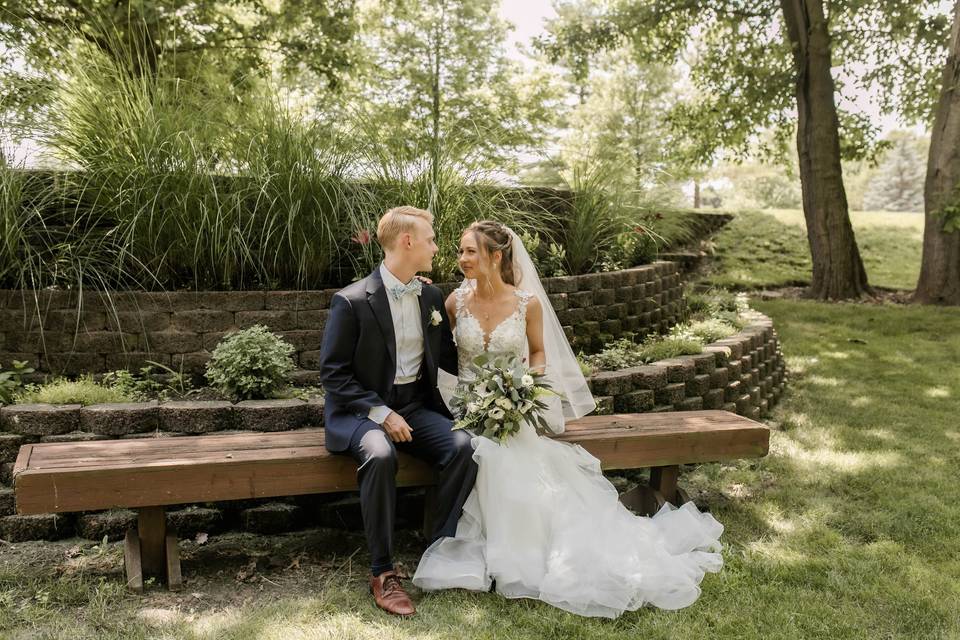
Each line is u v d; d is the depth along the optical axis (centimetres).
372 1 1453
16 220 382
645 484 346
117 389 353
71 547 299
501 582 266
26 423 313
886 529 325
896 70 1186
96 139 406
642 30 1268
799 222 1294
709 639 239
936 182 979
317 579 280
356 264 440
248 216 419
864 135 1224
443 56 1573
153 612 249
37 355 379
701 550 301
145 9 773
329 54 1012
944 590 270
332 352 287
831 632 242
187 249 410
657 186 692
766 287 1082
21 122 397
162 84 452
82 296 381
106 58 447
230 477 268
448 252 458
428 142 471
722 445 337
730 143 1266
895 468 401
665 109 2020
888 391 571
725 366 472
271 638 233
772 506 351
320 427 341
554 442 308
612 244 609
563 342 343
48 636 231
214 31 933
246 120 441
